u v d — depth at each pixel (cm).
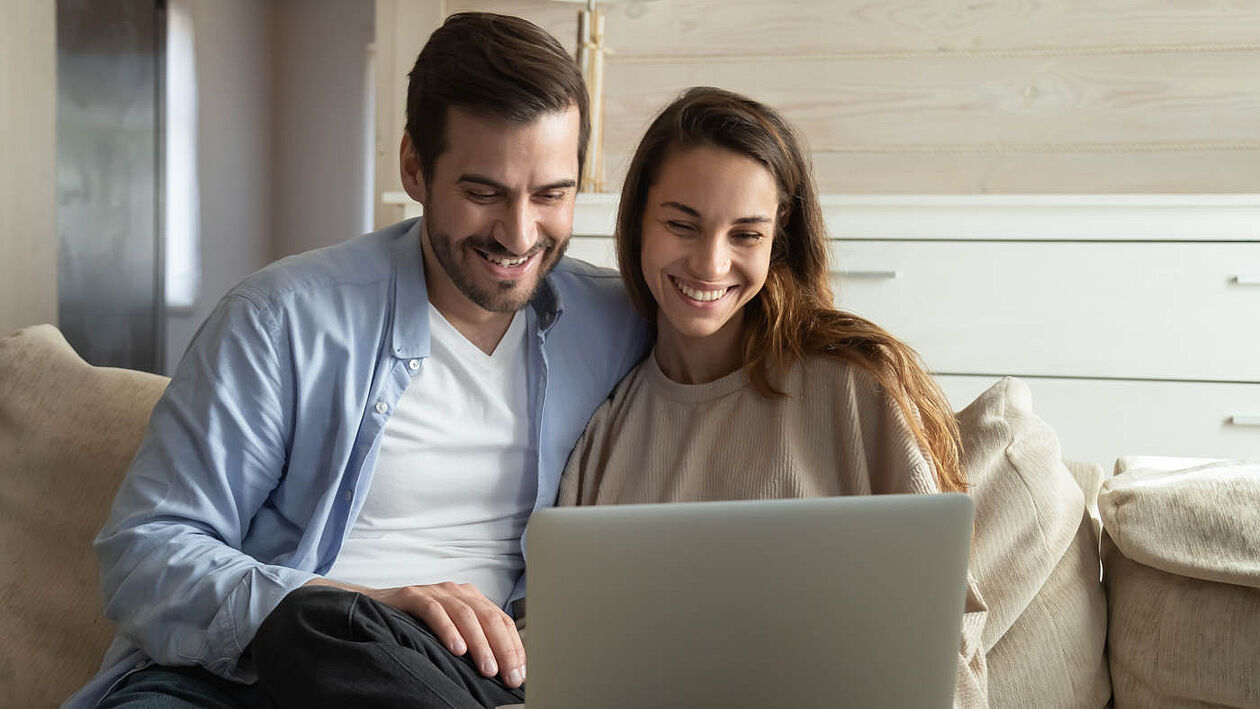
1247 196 209
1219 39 265
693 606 81
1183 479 136
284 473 134
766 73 287
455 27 131
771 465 132
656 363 146
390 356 133
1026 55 274
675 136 134
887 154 284
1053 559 137
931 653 85
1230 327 213
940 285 223
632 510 79
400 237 142
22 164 329
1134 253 215
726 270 132
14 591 147
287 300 130
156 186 468
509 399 139
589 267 154
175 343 497
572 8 289
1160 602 131
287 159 591
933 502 83
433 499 135
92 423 153
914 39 279
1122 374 218
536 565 79
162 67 472
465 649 108
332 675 99
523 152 126
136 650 127
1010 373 222
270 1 581
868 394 134
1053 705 133
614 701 82
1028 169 277
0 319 322
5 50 321
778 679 83
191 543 121
